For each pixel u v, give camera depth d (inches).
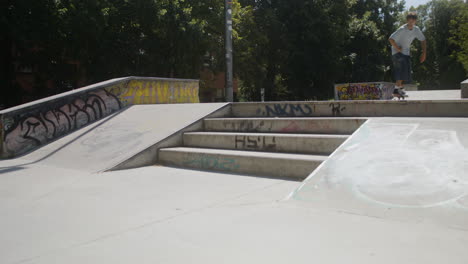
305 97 1206.9
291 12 1143.0
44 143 287.1
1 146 262.4
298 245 92.4
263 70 1114.1
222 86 1341.0
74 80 793.6
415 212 110.1
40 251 94.1
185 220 116.6
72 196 155.1
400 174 134.5
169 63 822.5
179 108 307.7
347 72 1245.7
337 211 119.5
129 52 786.8
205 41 862.5
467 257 81.4
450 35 1800.0
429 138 162.2
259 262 82.9
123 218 121.1
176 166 227.8
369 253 85.5
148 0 756.0
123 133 274.1
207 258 86.1
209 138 240.7
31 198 153.4
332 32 1121.4
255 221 113.2
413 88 573.0
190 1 882.1
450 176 126.0
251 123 245.0
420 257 82.2
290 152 205.8
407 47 263.7
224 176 192.2
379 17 1445.6
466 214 104.5
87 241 100.4
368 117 216.7
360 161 152.5
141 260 86.2
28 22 679.1
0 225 116.9
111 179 190.1
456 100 197.5
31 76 880.3
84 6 698.2
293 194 140.7
